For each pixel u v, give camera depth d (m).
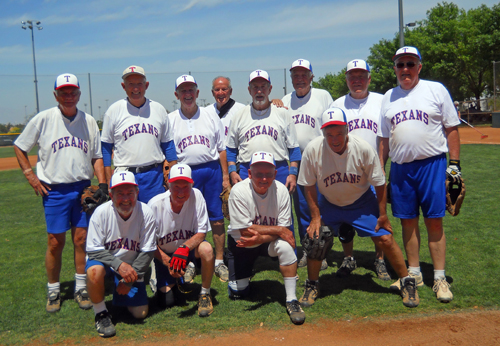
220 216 5.11
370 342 3.29
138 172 4.55
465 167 10.80
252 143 4.76
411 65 3.99
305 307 3.95
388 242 3.91
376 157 3.78
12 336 3.59
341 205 4.11
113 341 3.48
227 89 5.93
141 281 3.91
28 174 4.12
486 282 4.18
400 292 4.15
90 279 3.55
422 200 4.08
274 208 3.97
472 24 34.88
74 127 4.23
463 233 5.62
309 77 5.07
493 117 26.41
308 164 3.93
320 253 3.90
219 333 3.54
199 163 5.02
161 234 4.05
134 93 4.49
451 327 3.44
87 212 4.14
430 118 3.98
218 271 4.94
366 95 4.75
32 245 6.23
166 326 3.70
